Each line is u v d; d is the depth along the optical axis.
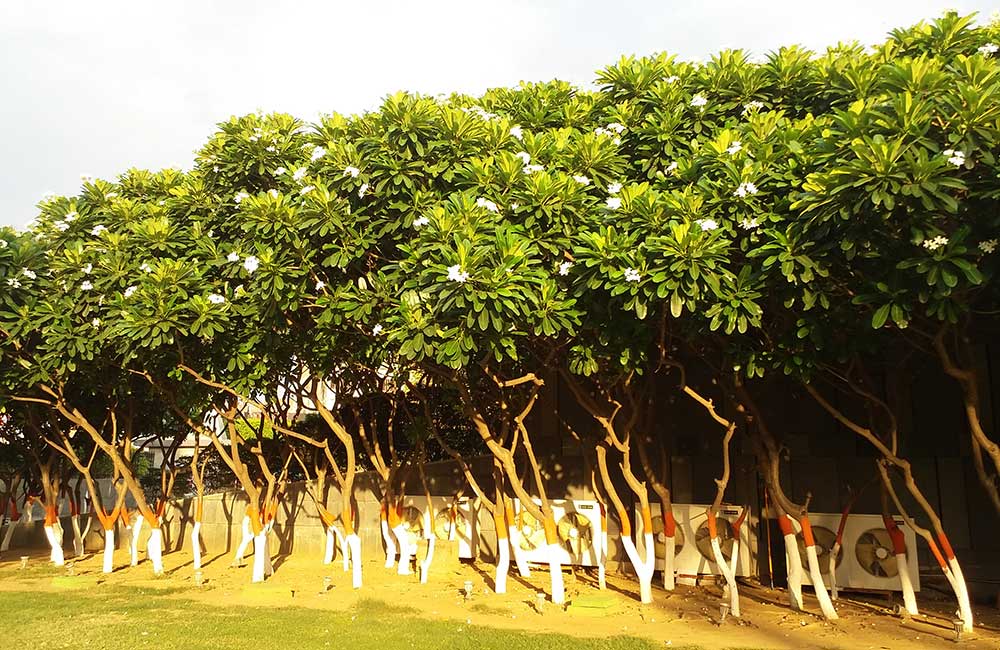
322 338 11.00
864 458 12.74
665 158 9.71
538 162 9.62
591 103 10.80
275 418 14.20
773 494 10.43
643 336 9.17
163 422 17.73
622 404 12.17
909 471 9.02
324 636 8.84
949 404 12.37
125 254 11.00
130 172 12.87
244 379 11.62
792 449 13.20
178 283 10.27
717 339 9.27
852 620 9.59
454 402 12.07
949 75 7.37
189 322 10.26
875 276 7.29
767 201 7.99
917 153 6.45
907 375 11.12
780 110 9.83
